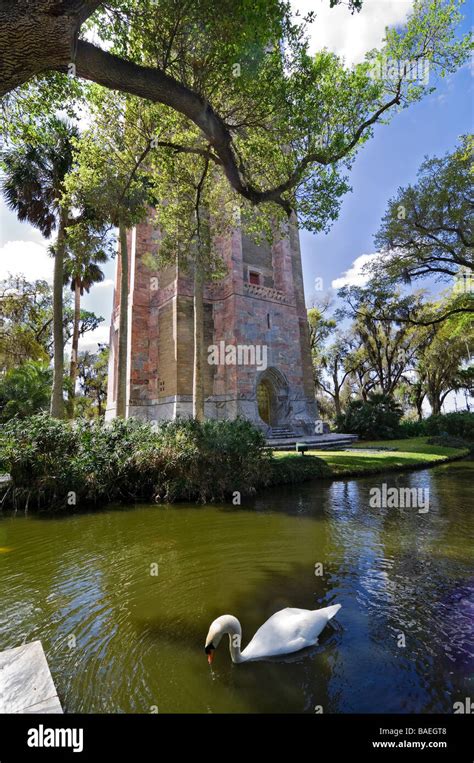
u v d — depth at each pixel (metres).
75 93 9.04
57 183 16.19
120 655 3.40
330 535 6.97
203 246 15.40
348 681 3.00
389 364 35.09
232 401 20.73
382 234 19.12
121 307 15.27
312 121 8.63
